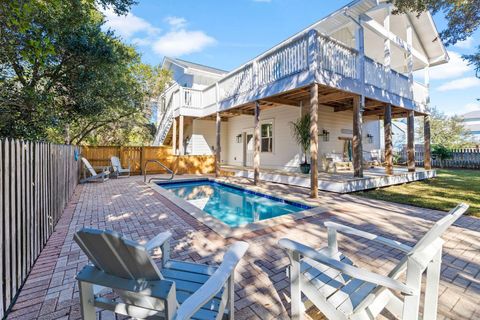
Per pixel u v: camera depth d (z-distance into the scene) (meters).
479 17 7.29
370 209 4.86
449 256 2.79
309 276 1.71
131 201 5.60
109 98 8.53
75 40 5.88
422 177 9.25
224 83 9.70
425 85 10.64
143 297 1.18
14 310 1.80
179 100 11.62
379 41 10.22
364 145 12.82
